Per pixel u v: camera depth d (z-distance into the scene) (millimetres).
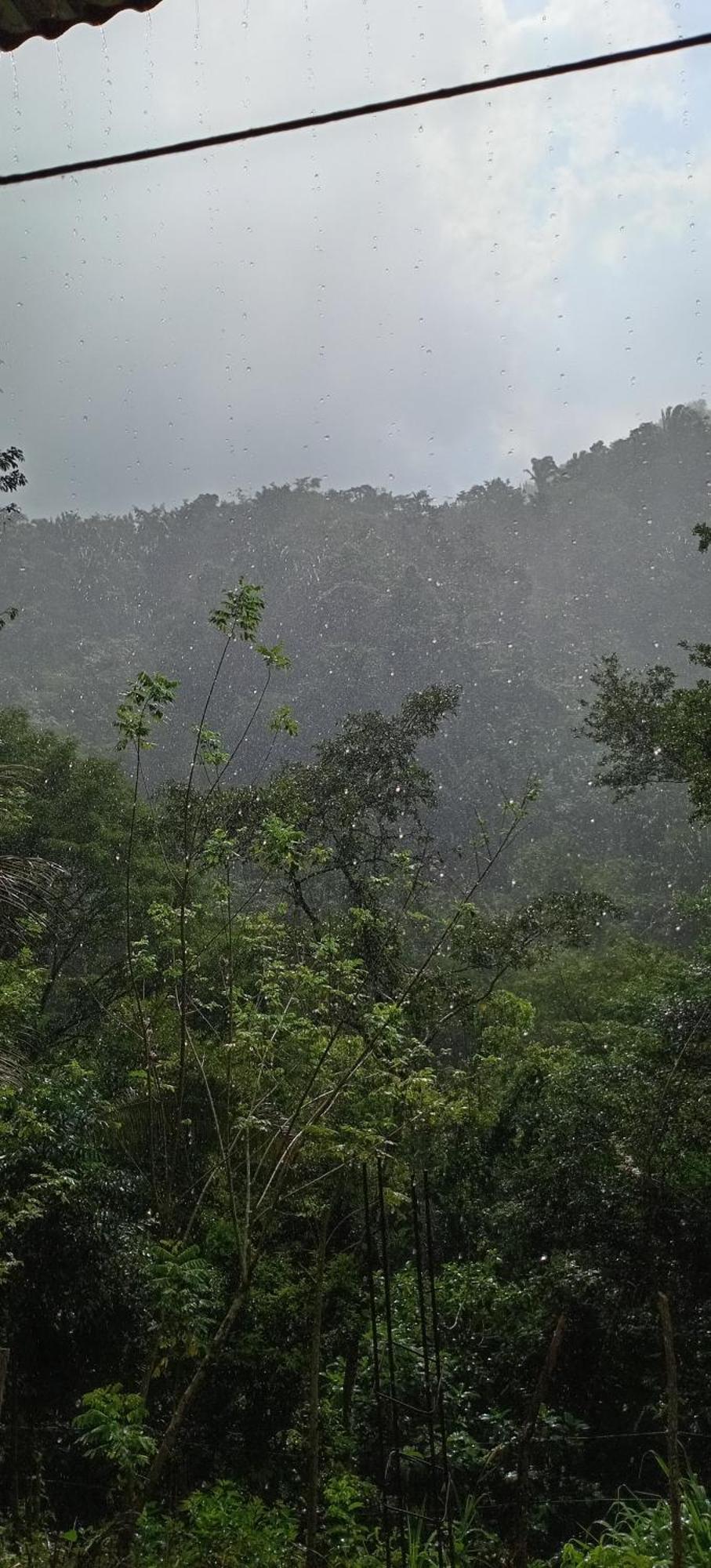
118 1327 9547
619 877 45938
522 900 46031
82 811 21000
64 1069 11492
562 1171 11789
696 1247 10852
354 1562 6195
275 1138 8117
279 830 8977
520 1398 9797
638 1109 11664
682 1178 11570
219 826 11273
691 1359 9688
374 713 18797
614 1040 17141
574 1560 5453
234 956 10711
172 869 10438
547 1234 11734
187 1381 9828
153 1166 9086
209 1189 11117
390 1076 8664
